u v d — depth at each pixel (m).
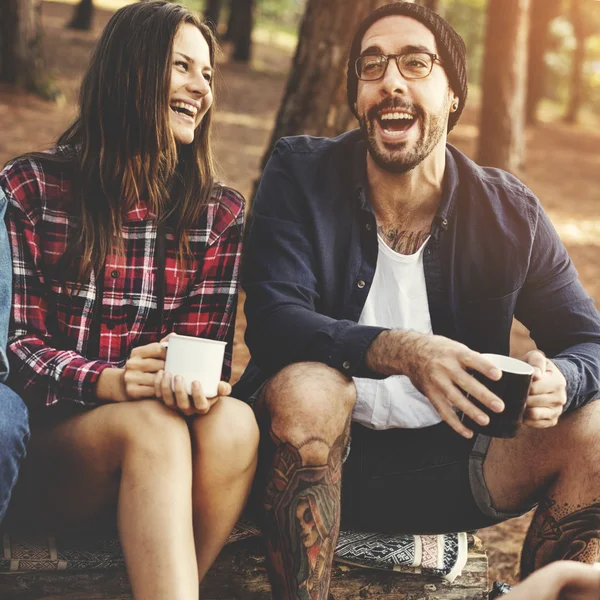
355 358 2.75
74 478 2.70
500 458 2.94
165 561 2.40
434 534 3.09
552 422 2.74
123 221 2.98
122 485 2.52
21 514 2.81
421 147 3.04
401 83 3.00
